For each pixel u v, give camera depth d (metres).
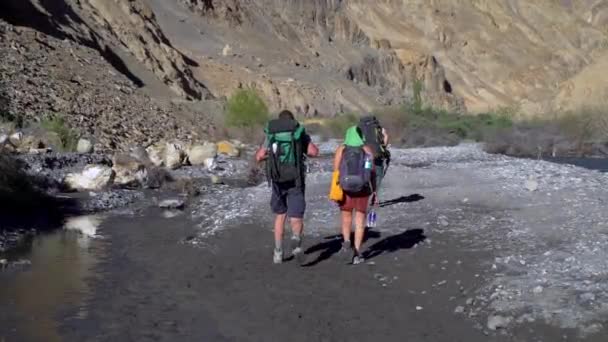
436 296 7.35
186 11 97.69
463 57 155.12
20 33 33.06
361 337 6.27
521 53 166.12
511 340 5.96
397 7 158.88
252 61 92.06
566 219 10.92
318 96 86.00
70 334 6.50
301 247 9.03
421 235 10.37
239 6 106.88
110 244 10.79
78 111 27.36
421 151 36.59
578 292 6.86
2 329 6.61
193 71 72.94
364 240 10.21
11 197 13.76
